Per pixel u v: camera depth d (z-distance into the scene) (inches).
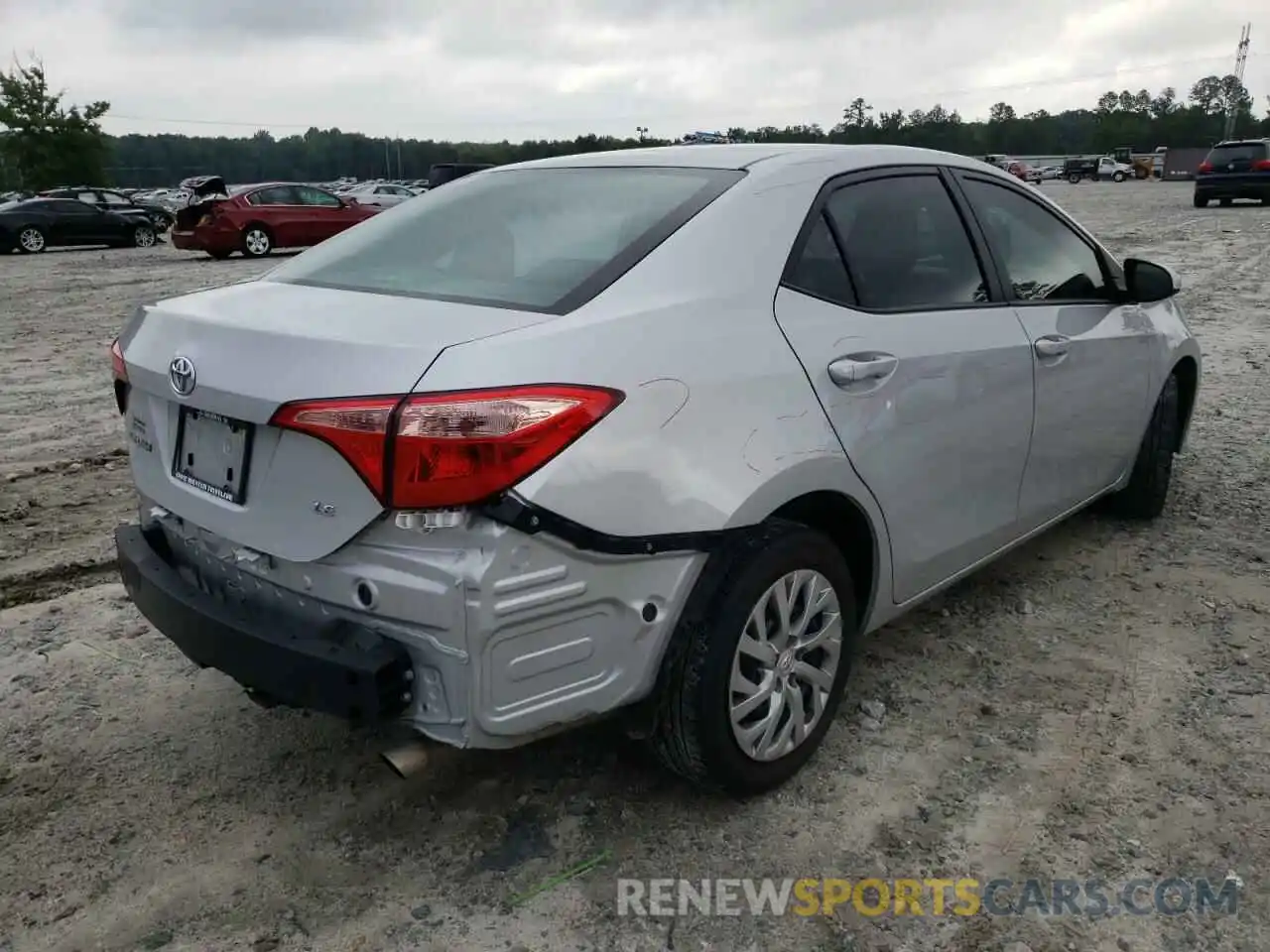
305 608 96.1
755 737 108.6
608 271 103.6
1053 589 166.6
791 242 115.0
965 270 138.5
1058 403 150.6
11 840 109.0
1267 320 421.4
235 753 124.5
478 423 85.2
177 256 881.5
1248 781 116.7
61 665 144.7
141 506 119.4
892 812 112.5
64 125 2073.1
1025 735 126.2
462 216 126.3
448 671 88.8
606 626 94.9
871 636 151.6
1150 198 1371.8
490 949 94.6
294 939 95.8
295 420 89.4
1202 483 217.9
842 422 112.7
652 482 94.3
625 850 107.3
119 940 95.8
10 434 270.4
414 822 111.9
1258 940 94.6
